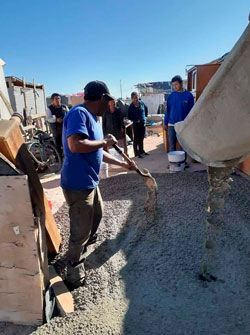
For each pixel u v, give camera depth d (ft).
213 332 6.93
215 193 8.18
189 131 6.70
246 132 5.24
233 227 11.09
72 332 7.11
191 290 8.34
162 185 15.74
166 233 10.98
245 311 7.48
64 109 24.82
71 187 8.10
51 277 8.84
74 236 8.39
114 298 8.09
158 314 7.51
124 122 23.62
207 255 8.87
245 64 4.15
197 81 20.68
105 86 8.11
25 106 42.39
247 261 9.41
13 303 7.40
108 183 16.92
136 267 9.36
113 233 11.21
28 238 6.94
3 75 21.67
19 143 7.88
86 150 7.64
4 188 6.62
